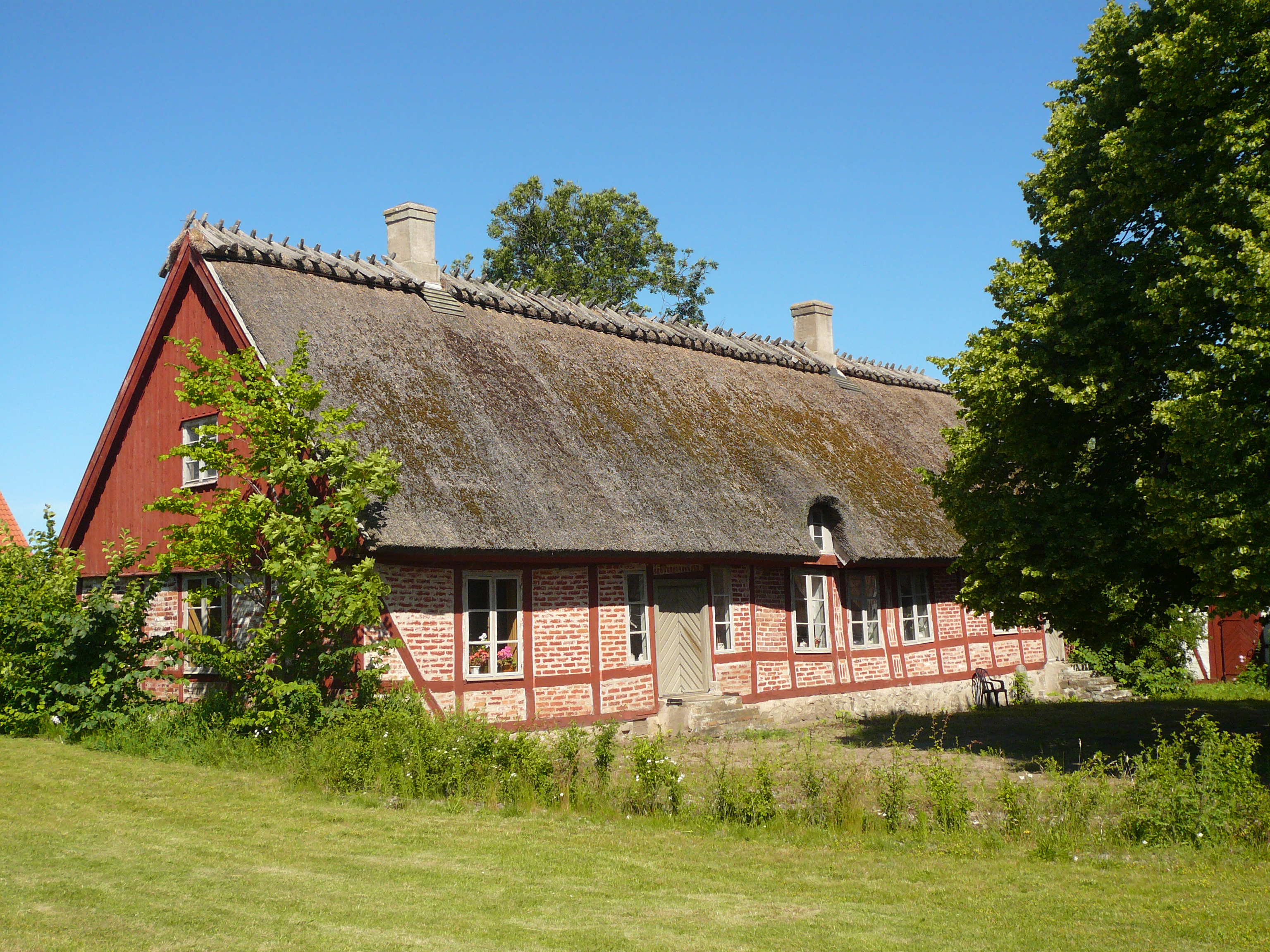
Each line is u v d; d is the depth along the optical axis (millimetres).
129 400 20016
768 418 24609
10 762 13367
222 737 14289
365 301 19469
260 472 15148
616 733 17625
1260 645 29578
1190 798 9922
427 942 6930
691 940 7113
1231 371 12188
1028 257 15234
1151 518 13898
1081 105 14992
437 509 15508
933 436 29516
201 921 7176
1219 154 12805
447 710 16219
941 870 9062
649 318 26797
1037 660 29438
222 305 17391
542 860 9211
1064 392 13797
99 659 16531
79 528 21203
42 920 7031
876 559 22750
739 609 21438
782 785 12602
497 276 41688
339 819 10664
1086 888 8500
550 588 17875
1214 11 12891
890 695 24609
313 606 14234
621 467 19000
